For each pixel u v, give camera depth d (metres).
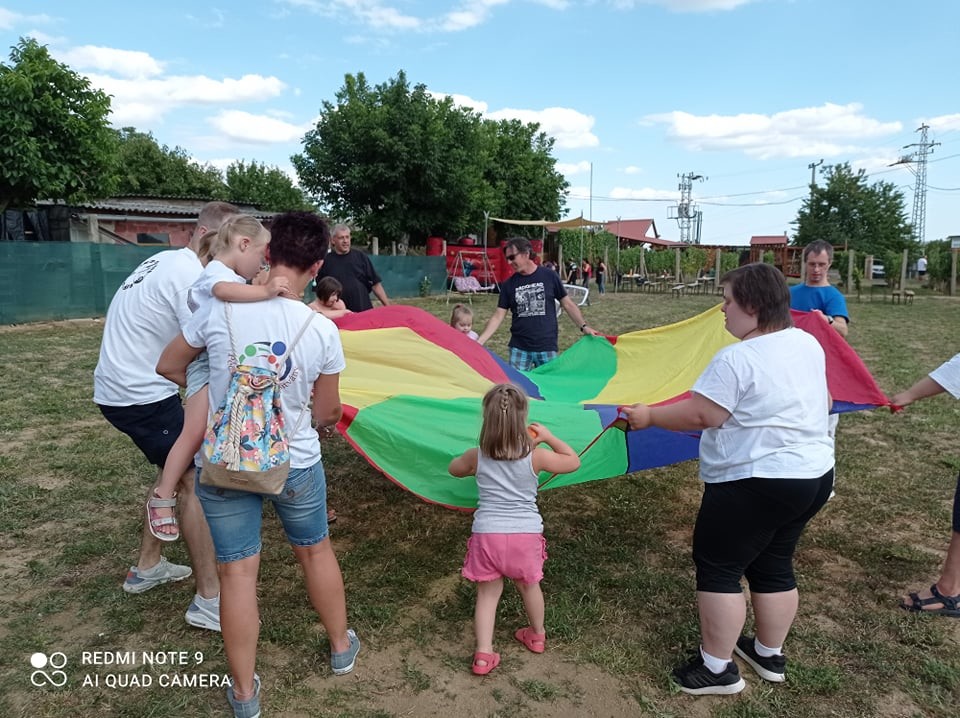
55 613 3.60
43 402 7.88
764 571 3.04
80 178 16.55
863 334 15.46
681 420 2.90
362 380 4.46
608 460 4.13
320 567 2.93
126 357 3.32
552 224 25.95
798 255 45.53
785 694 3.04
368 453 3.68
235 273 2.97
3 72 15.24
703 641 3.03
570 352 6.20
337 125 25.69
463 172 26.27
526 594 3.23
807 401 2.81
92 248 16.33
